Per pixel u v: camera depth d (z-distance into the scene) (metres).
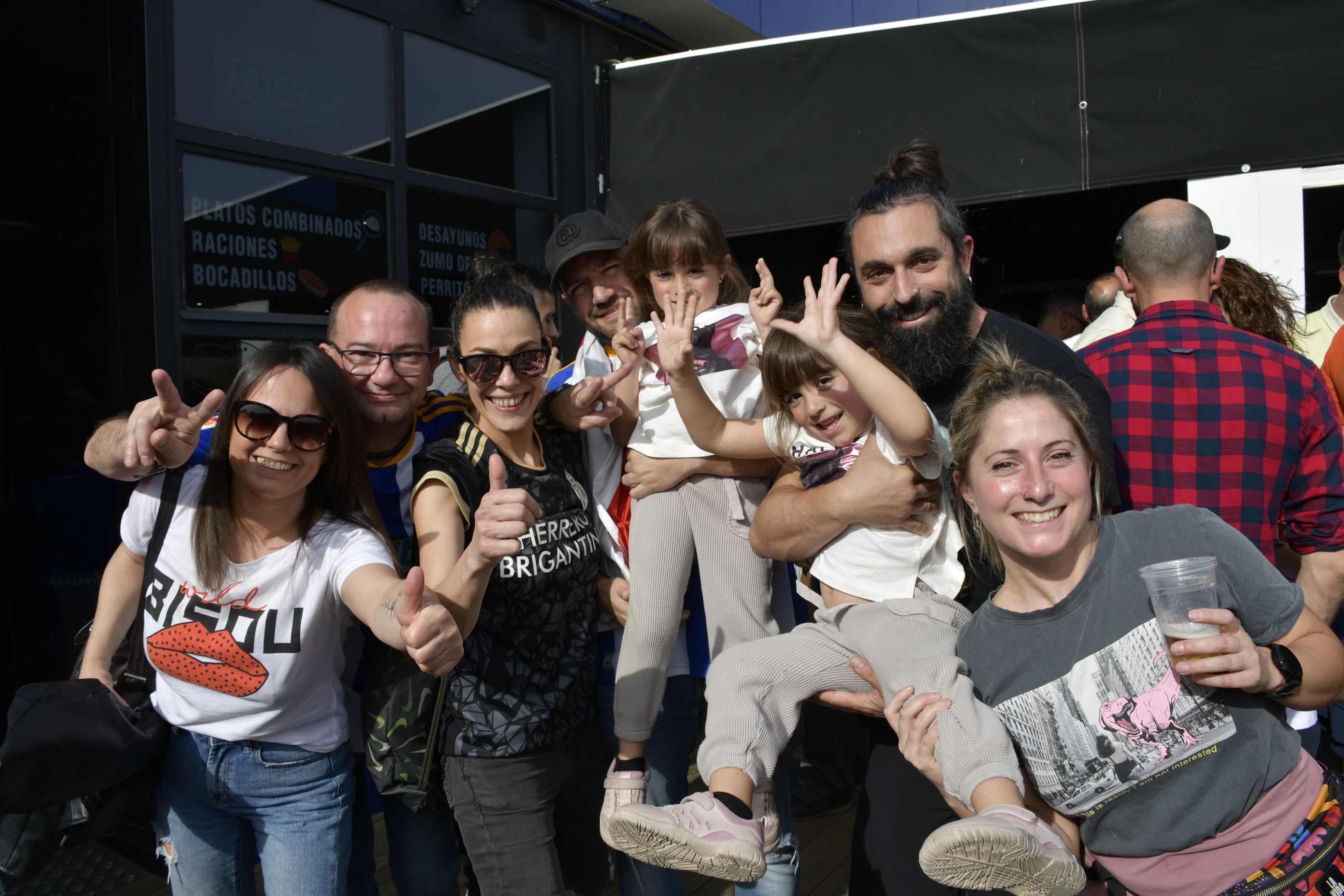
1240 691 1.55
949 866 1.49
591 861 2.27
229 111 3.26
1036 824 1.50
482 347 2.00
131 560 2.03
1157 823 1.58
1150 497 2.09
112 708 1.81
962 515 1.95
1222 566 1.59
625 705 2.25
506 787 1.95
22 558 3.72
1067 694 1.62
